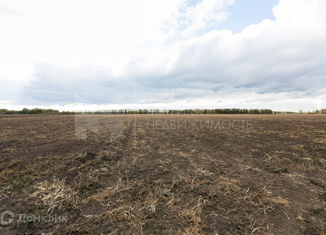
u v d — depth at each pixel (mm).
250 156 4336
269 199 2354
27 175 3105
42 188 2650
